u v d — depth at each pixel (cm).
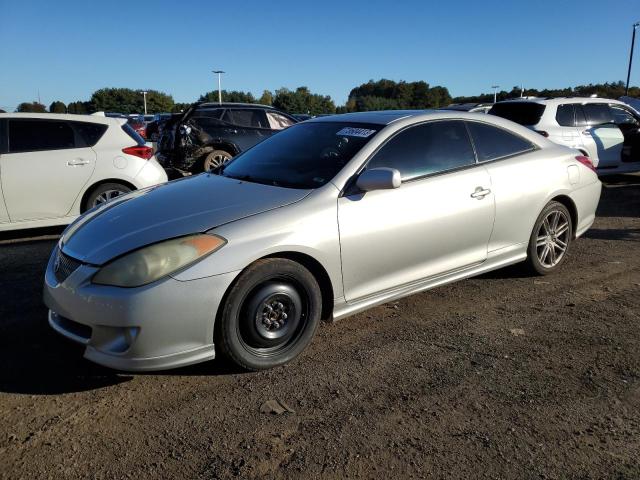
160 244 288
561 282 480
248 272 302
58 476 233
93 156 659
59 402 288
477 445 254
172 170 1062
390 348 353
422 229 376
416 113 412
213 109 1064
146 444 254
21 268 523
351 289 351
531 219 458
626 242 620
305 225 322
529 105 942
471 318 402
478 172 417
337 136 398
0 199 612
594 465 241
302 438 259
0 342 356
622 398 294
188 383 309
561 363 333
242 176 391
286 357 327
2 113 630
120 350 285
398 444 254
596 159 945
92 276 288
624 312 412
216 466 239
